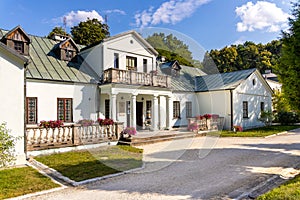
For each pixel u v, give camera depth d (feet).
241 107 59.36
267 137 45.98
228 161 25.29
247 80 62.54
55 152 31.04
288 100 23.63
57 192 16.93
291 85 22.79
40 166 24.50
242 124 59.41
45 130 31.58
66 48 46.88
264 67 140.56
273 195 12.70
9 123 26.55
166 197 15.10
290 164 23.80
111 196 15.64
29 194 16.52
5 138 22.70
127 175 20.31
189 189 16.51
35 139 30.48
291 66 22.35
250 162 24.89
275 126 66.95
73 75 42.19
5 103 26.43
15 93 27.14
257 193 15.33
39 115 37.27
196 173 20.62
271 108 74.18
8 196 16.16
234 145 36.78
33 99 36.96
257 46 157.79
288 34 23.00
